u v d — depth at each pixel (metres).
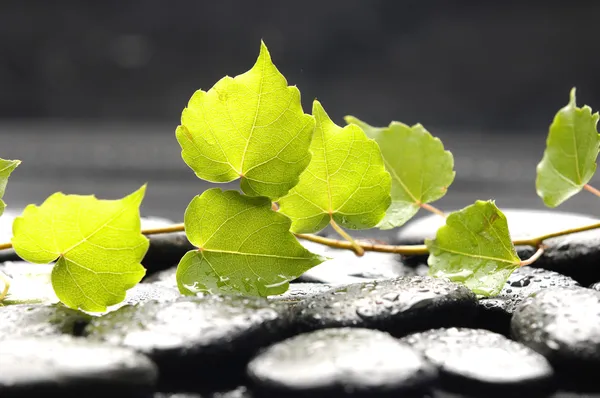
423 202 0.61
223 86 0.54
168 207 1.58
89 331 0.53
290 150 0.55
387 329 0.54
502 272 0.57
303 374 0.50
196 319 0.52
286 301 0.58
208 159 0.55
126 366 0.49
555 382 0.52
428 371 0.50
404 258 0.68
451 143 2.48
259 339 0.52
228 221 0.56
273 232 0.56
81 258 0.54
